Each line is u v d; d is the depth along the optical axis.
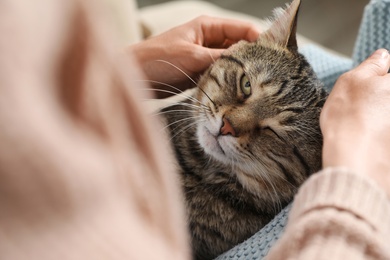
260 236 0.85
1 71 0.24
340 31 2.98
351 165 0.60
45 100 0.26
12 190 0.26
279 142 1.06
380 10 1.07
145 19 2.02
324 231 0.51
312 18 3.09
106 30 0.28
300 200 0.57
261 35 1.23
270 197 1.08
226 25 1.29
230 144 1.06
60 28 0.26
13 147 0.25
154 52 1.20
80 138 0.28
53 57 0.27
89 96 0.29
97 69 0.28
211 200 1.08
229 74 1.15
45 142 0.25
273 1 3.21
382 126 0.67
